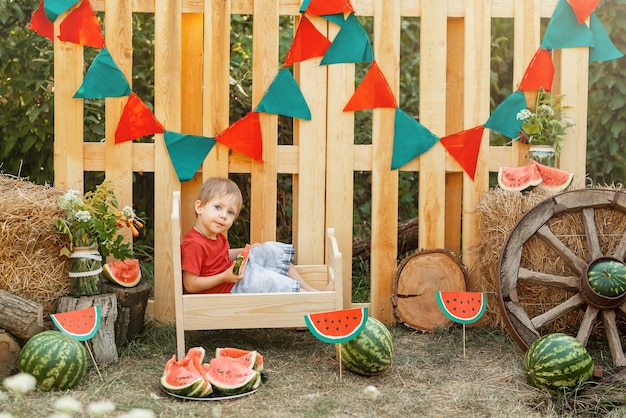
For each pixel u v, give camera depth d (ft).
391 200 16.63
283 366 13.85
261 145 16.20
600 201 14.74
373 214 16.63
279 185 21.93
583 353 12.62
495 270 15.79
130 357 14.23
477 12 16.43
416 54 24.79
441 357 14.57
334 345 15.28
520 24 16.55
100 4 15.83
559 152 16.63
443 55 16.44
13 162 19.47
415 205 23.91
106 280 14.82
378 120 16.47
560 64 16.93
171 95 15.97
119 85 15.78
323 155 16.40
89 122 19.30
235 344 15.25
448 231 17.78
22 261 13.55
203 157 16.17
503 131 16.69
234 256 15.70
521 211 15.17
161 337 15.40
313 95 16.30
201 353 12.91
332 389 12.62
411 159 16.57
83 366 12.35
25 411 10.97
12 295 12.98
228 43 16.01
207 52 15.97
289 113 16.17
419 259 16.46
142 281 15.46
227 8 15.90
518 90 16.63
